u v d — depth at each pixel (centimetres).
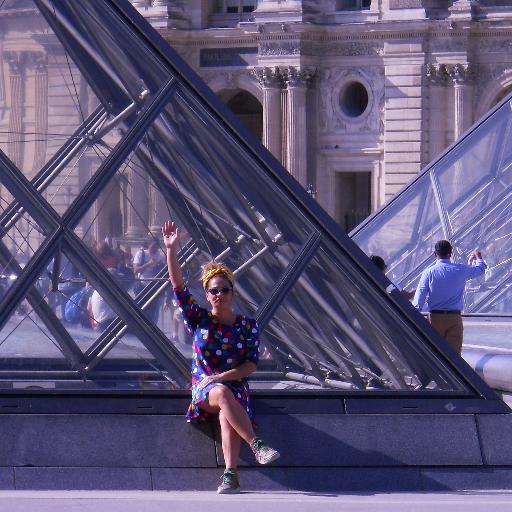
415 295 2756
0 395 1736
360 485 1720
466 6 9181
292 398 1761
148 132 1870
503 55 9256
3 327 1772
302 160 9744
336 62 9706
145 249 1856
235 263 1862
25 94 1955
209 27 10119
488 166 3872
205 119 1877
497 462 1755
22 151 1941
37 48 1956
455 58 9306
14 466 1694
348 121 9719
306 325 1812
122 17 1906
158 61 1888
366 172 10175
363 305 1823
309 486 1711
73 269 1805
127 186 1864
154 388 1761
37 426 1709
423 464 1744
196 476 1700
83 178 1906
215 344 1672
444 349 1814
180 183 1877
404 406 1770
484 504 1617
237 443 1670
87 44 1939
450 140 9425
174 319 1825
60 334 1784
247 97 11169
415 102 9450
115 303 1794
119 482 1694
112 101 1930
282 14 9606
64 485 1691
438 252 2730
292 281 1812
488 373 2583
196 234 1870
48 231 1820
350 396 1772
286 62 9650
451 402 1780
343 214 10081
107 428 1714
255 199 1866
